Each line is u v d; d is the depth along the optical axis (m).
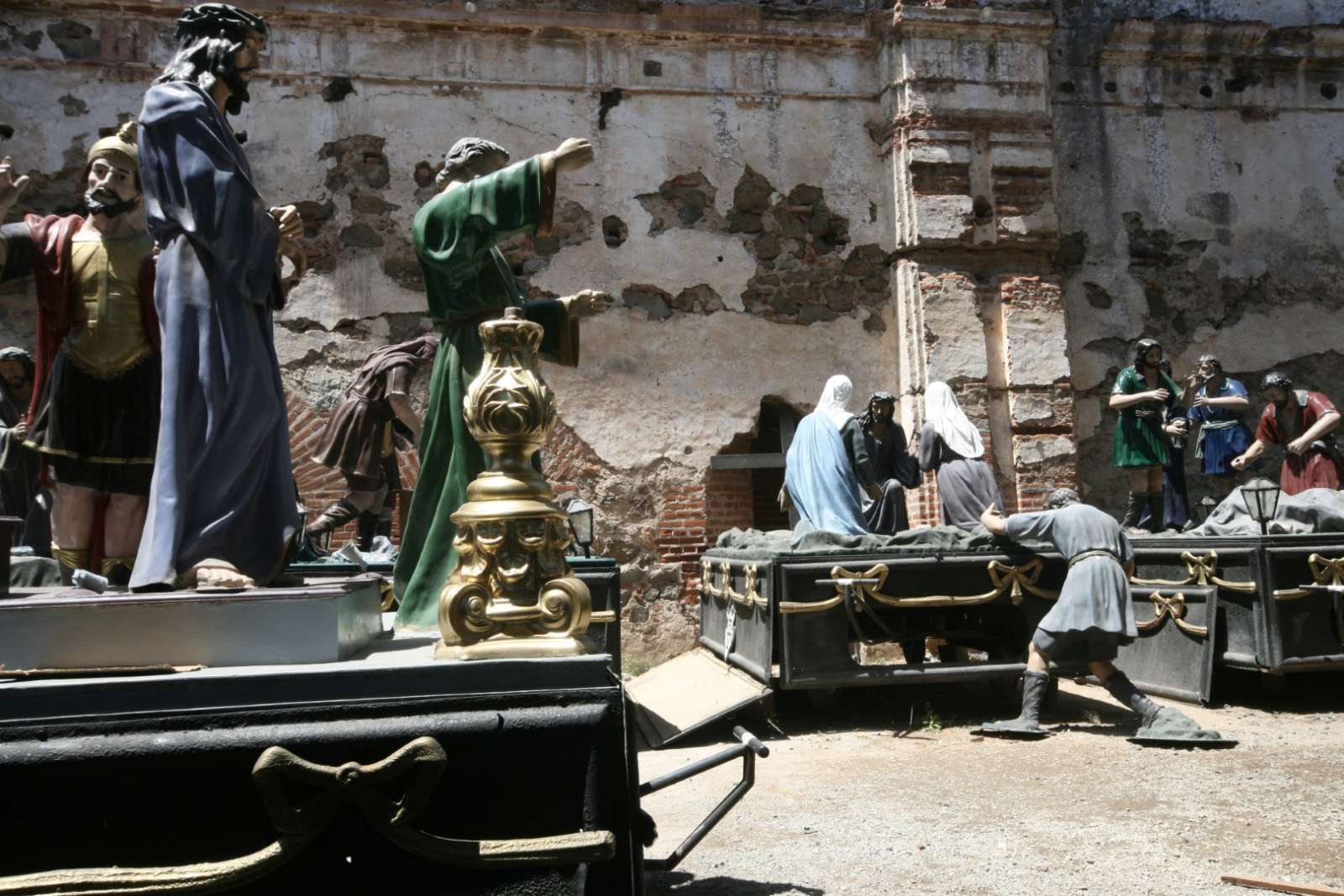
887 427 9.09
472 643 1.97
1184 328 11.77
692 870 4.15
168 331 2.56
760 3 11.33
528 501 2.05
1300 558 7.39
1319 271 12.07
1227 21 12.08
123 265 3.08
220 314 2.62
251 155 10.27
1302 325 11.94
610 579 6.20
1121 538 6.89
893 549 7.49
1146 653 8.19
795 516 9.35
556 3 10.88
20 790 1.65
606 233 10.87
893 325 11.24
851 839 4.50
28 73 9.88
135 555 3.13
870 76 11.52
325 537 8.70
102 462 3.07
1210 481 11.50
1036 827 4.58
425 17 10.62
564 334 4.15
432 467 3.74
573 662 1.86
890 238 11.30
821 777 5.79
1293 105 12.30
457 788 1.78
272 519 2.71
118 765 1.67
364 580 2.84
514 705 1.82
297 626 2.16
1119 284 11.71
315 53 10.49
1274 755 5.93
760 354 10.98
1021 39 11.45
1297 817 4.62
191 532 2.49
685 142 11.10
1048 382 11.05
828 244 11.29
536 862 1.76
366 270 10.37
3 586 2.68
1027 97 11.38
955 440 8.66
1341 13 12.52
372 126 10.53
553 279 10.69
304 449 10.01
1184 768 5.63
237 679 1.74
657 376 10.77
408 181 10.54
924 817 4.82
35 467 6.70
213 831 1.71
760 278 11.07
